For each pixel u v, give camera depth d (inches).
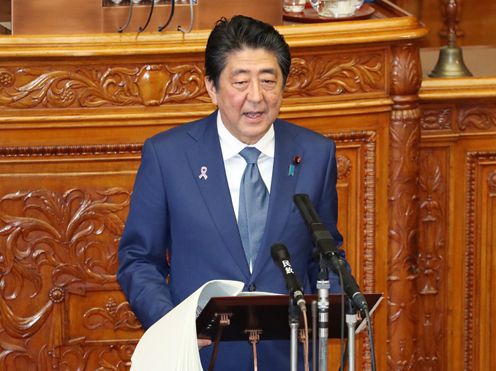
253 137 467.8
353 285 380.5
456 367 770.8
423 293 762.8
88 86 642.8
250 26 450.9
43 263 663.8
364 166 687.7
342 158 684.1
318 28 655.8
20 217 655.8
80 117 643.5
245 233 477.1
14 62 633.0
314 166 487.2
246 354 481.1
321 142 493.4
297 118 665.6
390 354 725.3
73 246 663.8
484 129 749.3
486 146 751.7
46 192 654.5
